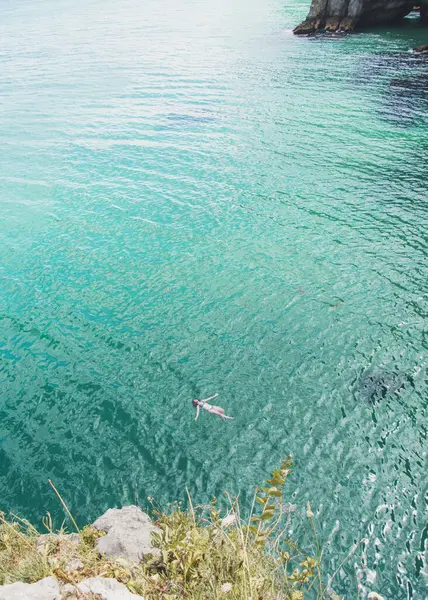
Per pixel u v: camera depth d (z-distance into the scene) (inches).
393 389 558.9
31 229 935.7
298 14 3102.9
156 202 1005.2
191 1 4168.3
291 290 729.6
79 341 665.0
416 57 1854.1
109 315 708.7
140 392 581.3
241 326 669.9
